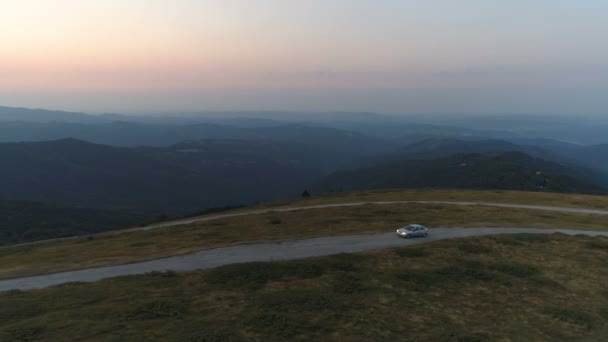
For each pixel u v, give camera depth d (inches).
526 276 1128.8
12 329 746.2
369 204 2491.4
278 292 979.9
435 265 1208.8
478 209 2235.5
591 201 2637.8
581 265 1234.6
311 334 761.6
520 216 2042.3
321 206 2571.4
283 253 1373.0
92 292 980.6
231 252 1397.6
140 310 849.5
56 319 800.9
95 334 732.0
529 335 792.3
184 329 761.6
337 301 923.4
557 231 1705.2
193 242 1604.3
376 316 852.0
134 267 1256.8
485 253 1338.6
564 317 877.2
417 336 765.9
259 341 725.3
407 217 1999.3
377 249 1392.7
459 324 829.2
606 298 999.6
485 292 1013.8
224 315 839.1
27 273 1234.0
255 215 2311.8
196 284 1043.9
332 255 1296.8
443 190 3353.8
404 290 1008.9
